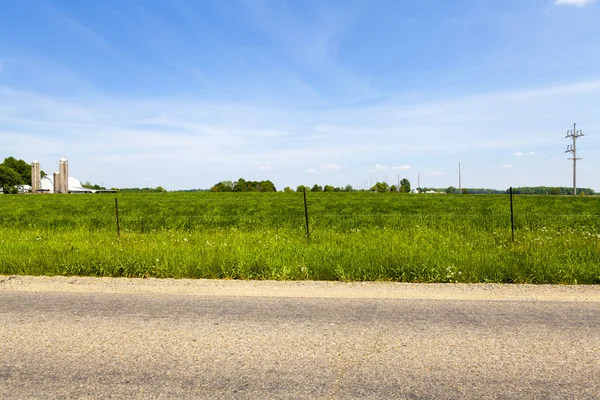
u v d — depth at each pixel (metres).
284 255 8.02
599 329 4.24
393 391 3.00
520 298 5.43
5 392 2.99
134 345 3.85
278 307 5.06
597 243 9.49
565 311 4.85
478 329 4.26
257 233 13.20
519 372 3.30
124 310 4.93
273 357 3.59
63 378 3.21
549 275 6.52
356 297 5.52
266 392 2.99
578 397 2.92
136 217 21.89
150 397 2.92
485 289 5.94
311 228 15.56
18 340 3.98
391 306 5.09
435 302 5.28
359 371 3.32
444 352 3.68
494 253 8.38
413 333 4.15
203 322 4.49
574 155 84.94
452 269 6.82
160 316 4.70
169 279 6.68
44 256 7.91
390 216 20.14
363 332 4.18
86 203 32.94
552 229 14.57
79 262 7.41
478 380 3.17
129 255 7.92
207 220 20.03
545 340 3.95
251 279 6.71
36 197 43.84
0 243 10.14
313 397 2.91
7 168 103.56
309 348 3.78
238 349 3.76
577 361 3.49
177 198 39.22
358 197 39.03
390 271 6.93
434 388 3.04
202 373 3.29
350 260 7.55
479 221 18.30
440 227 15.80
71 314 4.78
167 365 3.43
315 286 6.17
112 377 3.22
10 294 5.70
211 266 7.19
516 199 37.03
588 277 6.43
